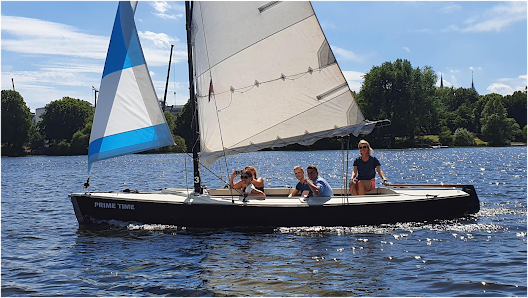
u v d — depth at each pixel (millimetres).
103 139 11336
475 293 6430
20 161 66750
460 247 8789
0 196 19500
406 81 75250
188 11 11203
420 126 78875
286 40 11766
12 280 7410
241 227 10648
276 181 24172
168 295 6621
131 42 11242
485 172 27078
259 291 6695
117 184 24750
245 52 11555
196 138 11445
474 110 98062
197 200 10797
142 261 8289
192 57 11234
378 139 76250
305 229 10484
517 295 6320
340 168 33469
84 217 11648
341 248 8859
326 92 11883
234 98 11547
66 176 32812
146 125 11156
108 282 7234
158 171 36156
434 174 26938
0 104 90812
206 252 8758
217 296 6539
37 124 100000
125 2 11297
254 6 11516
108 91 11367
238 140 11609
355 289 6691
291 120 11898
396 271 7449
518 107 101188
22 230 11383
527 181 20578
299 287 6820
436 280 6969
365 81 78125
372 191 11742
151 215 10992
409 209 10883
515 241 9188
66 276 7582
